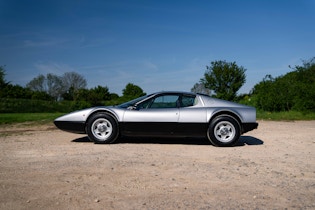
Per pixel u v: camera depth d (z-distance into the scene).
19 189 3.23
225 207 2.74
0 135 8.24
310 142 6.98
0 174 3.84
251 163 4.56
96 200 2.89
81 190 3.21
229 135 6.29
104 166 4.29
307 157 5.09
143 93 36.88
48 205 2.77
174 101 6.57
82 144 6.47
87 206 2.75
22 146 6.18
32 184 3.41
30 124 11.55
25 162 4.56
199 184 3.44
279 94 17.89
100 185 3.39
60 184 3.41
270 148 6.09
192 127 6.36
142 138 7.52
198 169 4.15
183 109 6.45
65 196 3.02
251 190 3.23
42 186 3.34
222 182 3.53
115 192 3.15
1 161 4.64
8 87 43.72
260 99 18.92
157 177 3.72
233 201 2.89
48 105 37.16
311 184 3.46
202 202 2.86
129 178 3.67
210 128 6.27
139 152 5.48
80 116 6.55
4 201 2.87
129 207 2.73
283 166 4.36
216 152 5.57
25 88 49.34
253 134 8.54
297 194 3.10
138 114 6.42
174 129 6.38
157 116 6.38
